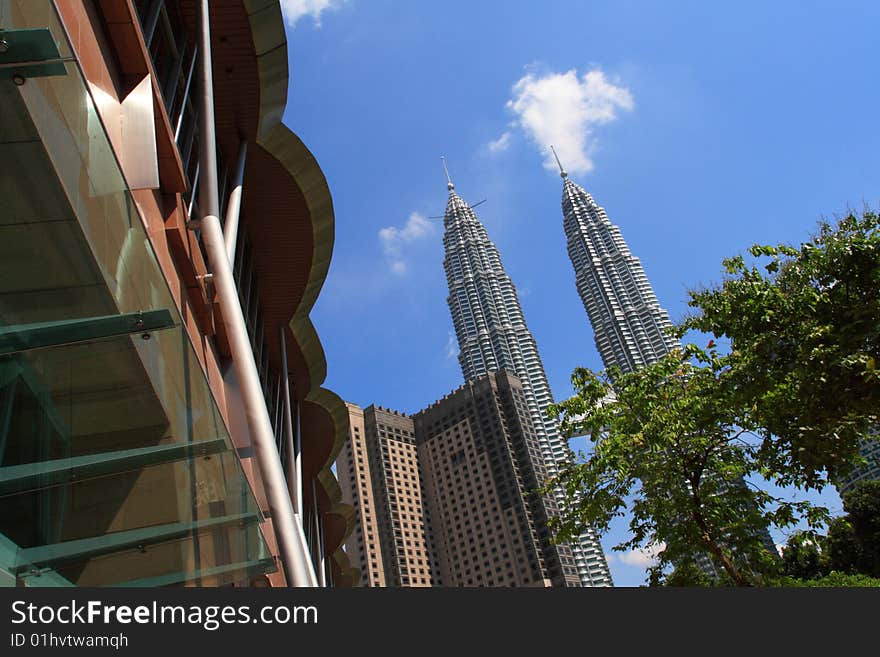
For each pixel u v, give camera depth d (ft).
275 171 74.13
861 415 42.04
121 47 34.09
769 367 45.03
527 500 522.88
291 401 102.73
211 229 42.27
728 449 58.54
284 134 71.56
